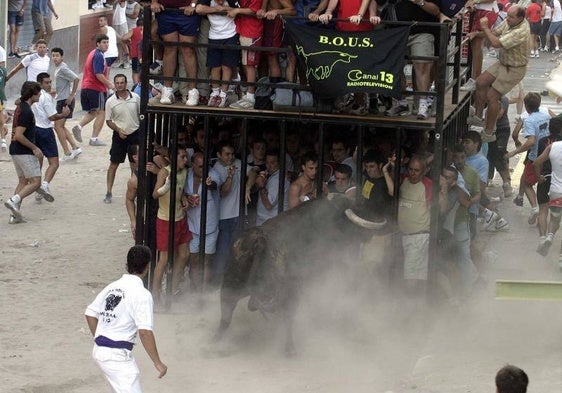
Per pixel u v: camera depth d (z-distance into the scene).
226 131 37.28
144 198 35.72
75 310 35.69
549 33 115.94
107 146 63.50
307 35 33.19
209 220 35.88
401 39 32.88
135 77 69.31
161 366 24.73
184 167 35.94
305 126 37.25
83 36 93.19
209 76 36.50
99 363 24.59
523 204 51.62
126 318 24.61
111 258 42.00
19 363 30.33
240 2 34.75
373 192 34.56
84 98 62.62
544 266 41.25
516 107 72.62
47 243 43.81
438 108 33.34
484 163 39.84
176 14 35.00
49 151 48.72
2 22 71.75
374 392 28.44
